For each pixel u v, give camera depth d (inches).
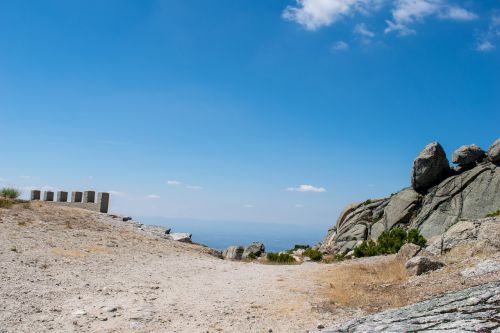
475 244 875.4
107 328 485.7
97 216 1544.0
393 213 1923.0
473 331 336.2
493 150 1813.5
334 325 488.4
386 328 407.5
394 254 1178.6
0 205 1305.4
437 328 366.6
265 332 495.2
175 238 1583.4
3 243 872.3
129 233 1369.3
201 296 666.8
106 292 644.1
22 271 701.9
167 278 807.1
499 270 666.8
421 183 1943.9
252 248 1806.1
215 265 1055.0
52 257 837.8
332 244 2020.2
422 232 1739.7
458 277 696.4
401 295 655.8
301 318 552.1
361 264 1046.4
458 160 1923.0
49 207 1481.3
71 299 590.2
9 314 498.9
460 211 1723.7
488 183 1737.2
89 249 984.3
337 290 724.7
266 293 698.2
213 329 501.4
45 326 475.8
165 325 510.0
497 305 405.7
